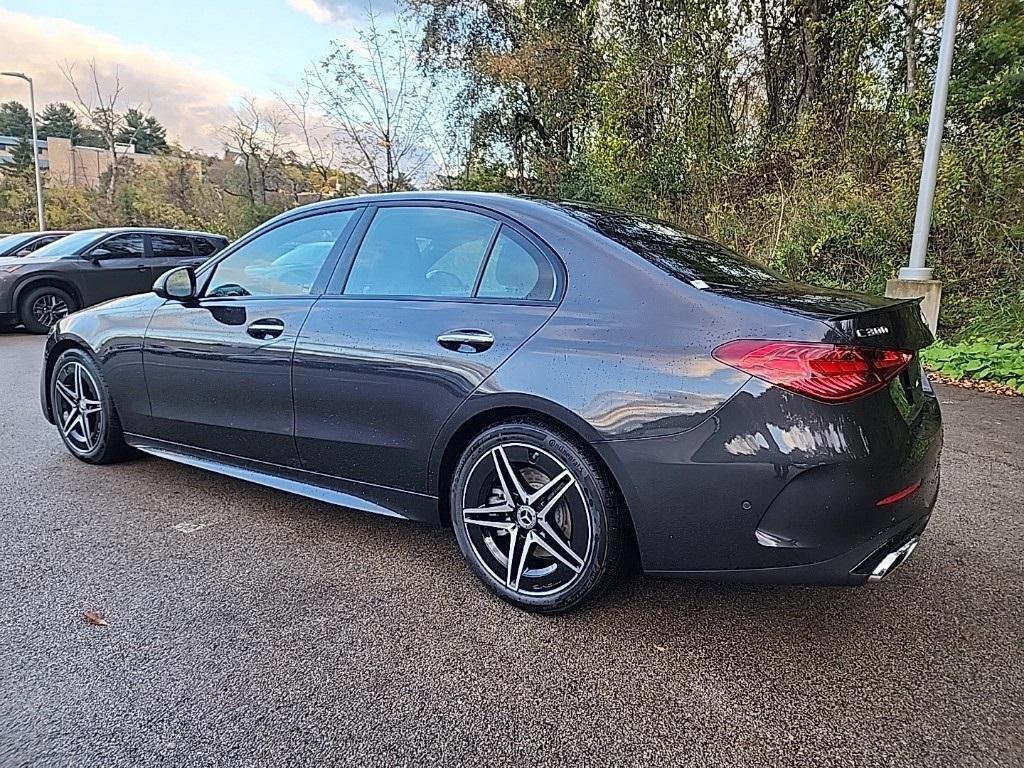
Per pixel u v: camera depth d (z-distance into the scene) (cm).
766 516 198
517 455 240
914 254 743
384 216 291
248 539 296
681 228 304
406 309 266
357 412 274
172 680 199
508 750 174
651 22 1285
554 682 202
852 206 959
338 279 293
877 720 188
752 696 197
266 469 315
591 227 249
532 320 236
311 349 284
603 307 227
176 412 341
